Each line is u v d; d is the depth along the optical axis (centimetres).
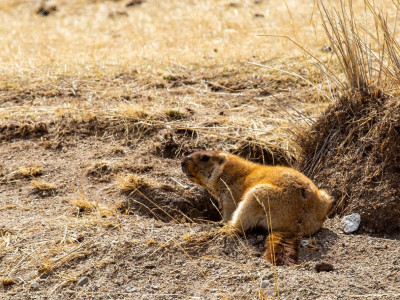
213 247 892
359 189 1036
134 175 1159
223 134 1313
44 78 1653
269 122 1365
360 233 993
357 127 1102
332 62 1579
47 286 821
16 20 2670
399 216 978
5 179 1177
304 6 2203
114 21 2497
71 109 1432
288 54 1717
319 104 1355
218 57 1772
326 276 795
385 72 1141
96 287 809
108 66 1753
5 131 1366
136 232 932
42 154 1285
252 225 934
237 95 1532
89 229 955
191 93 1556
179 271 839
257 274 809
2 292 814
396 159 1025
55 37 2275
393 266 817
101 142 1329
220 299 761
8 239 927
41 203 1084
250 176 1003
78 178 1186
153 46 2000
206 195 1161
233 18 2231
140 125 1356
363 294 748
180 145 1296
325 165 1115
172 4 2641
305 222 913
